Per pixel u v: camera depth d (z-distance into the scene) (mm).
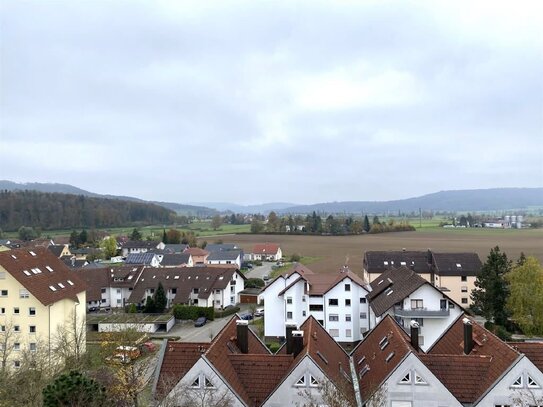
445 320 62375
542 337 69688
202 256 166875
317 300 74438
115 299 106250
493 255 79062
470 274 99375
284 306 76688
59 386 31578
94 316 90562
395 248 195875
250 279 125688
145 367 46188
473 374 36812
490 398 34938
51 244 183875
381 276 83188
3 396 40000
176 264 146375
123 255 187250
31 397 38781
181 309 91562
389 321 44562
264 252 186125
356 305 73500
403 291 65062
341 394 33625
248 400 36250
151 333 82562
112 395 38344
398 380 35750
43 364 47969
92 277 106500
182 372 37125
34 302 61688
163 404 33031
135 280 106500
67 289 66438
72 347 60125
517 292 71250
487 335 40469
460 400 35781
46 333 61375
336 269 146250
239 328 41875
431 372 35594
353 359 44344
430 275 104812
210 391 34750
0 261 61719
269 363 38094
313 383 35469
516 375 34781
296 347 38312
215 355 36594
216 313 94375
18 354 59781
